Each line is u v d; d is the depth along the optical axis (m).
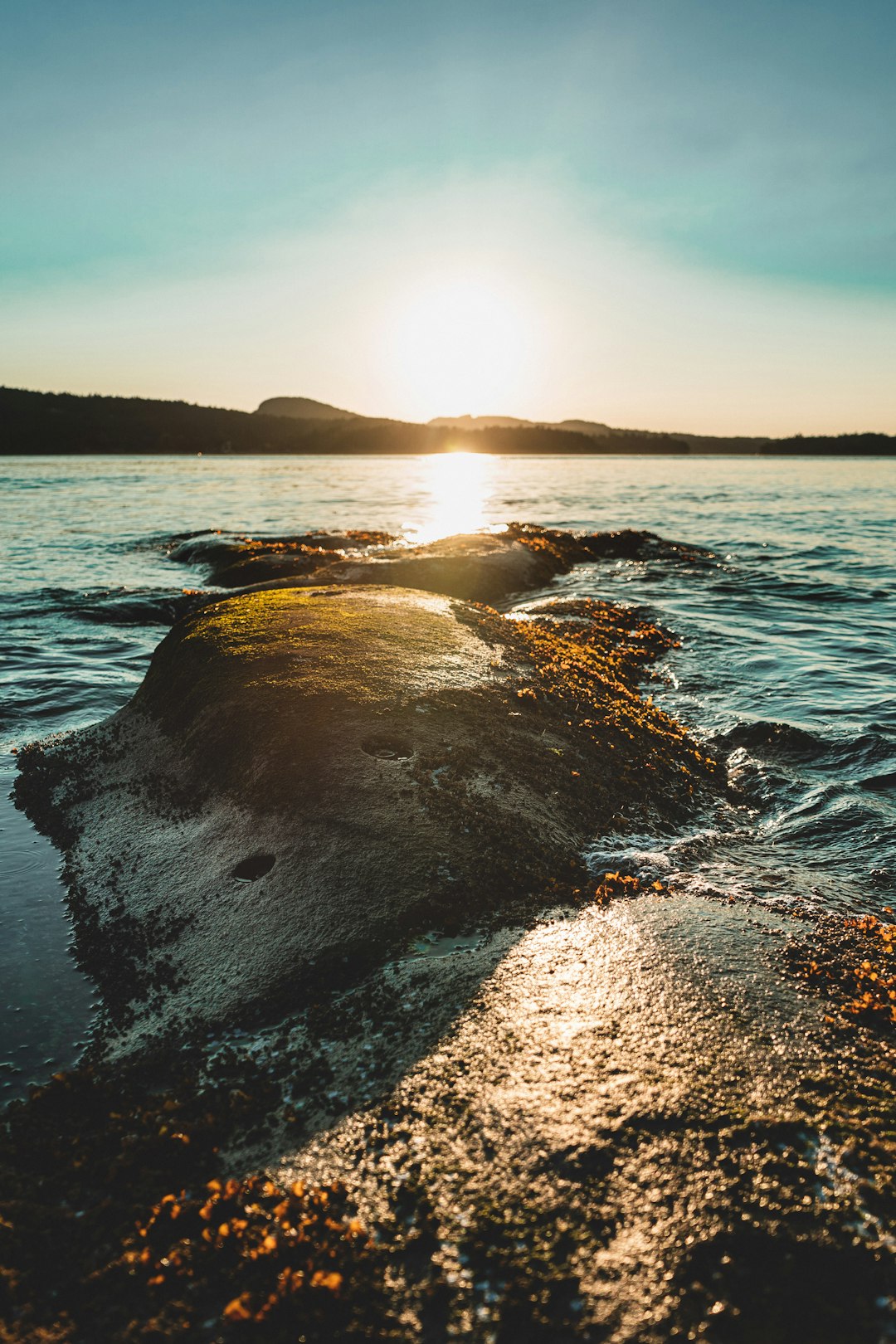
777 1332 3.40
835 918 6.89
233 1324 3.62
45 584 25.48
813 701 13.57
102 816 9.00
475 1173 4.17
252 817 7.75
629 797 8.97
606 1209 3.93
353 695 8.94
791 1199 3.95
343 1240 3.90
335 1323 3.57
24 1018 6.22
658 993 5.49
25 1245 4.09
